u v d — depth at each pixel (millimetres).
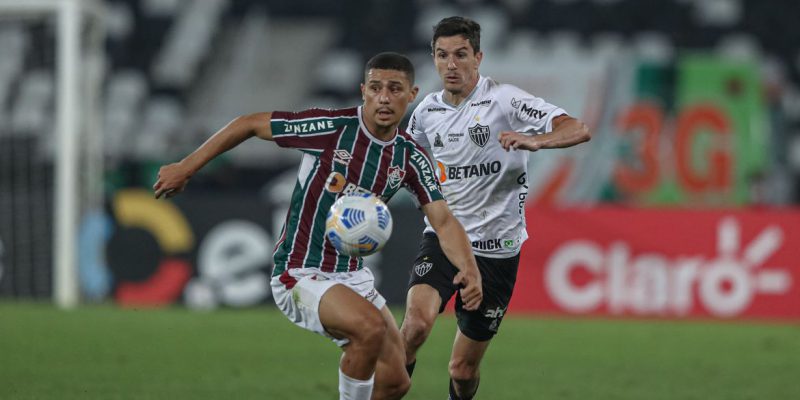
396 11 84312
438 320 45844
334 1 86062
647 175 64625
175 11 85062
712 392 27031
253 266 48219
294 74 82188
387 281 47531
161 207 48906
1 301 49344
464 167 22000
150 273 48781
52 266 49625
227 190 70250
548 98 72000
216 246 48438
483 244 22172
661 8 81875
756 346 37406
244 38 84438
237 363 31156
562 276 47406
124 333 37719
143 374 28453
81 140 50438
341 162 17781
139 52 82750
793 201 69875
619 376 29875
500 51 77625
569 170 63469
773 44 80875
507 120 21453
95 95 51219
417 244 47438
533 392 26641
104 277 49125
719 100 66688
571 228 47500
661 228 47156
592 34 80750
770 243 46812
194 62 82500
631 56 72875
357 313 16922
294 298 17672
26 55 75875
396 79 17328
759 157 65750
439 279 21250
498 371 30641
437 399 25359
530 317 46562
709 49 80625
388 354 17812
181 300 48469
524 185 22125
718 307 46781
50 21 54031
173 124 76938
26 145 50969
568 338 39062
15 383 26203
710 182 64812
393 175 18047
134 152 73125
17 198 50250
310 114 17812
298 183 18094
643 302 46938
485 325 22094
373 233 16984
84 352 32625
